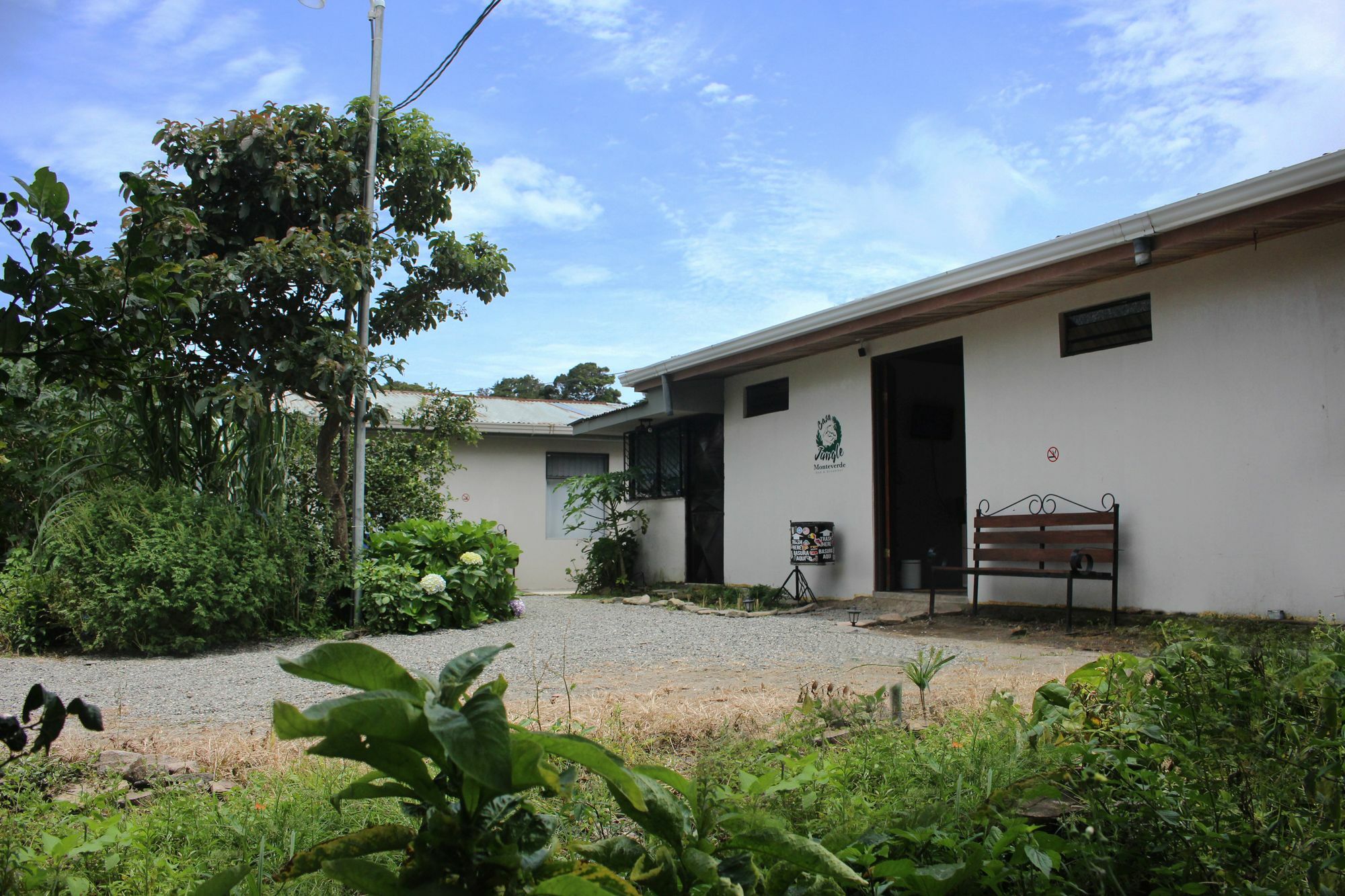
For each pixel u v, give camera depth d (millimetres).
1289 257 6176
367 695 987
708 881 1309
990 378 8297
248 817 2371
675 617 9141
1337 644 2570
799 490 10633
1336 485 5895
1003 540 7816
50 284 2051
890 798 2332
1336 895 1659
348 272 8539
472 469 15875
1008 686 4348
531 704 4188
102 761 3178
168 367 2473
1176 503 6773
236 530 7766
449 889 1050
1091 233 6613
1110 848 1894
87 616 7031
